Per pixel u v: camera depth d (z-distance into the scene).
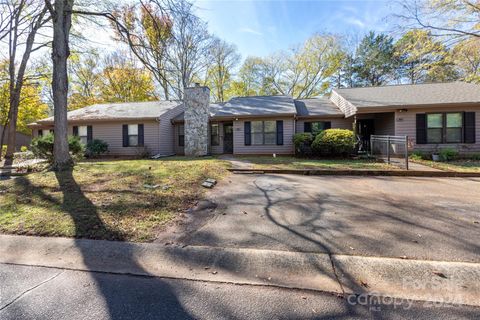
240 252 3.08
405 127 12.06
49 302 2.25
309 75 29.47
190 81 23.05
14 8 13.00
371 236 3.42
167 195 5.48
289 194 5.76
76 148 11.10
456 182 6.98
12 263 2.98
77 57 14.66
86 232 3.72
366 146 14.48
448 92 12.82
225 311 2.09
